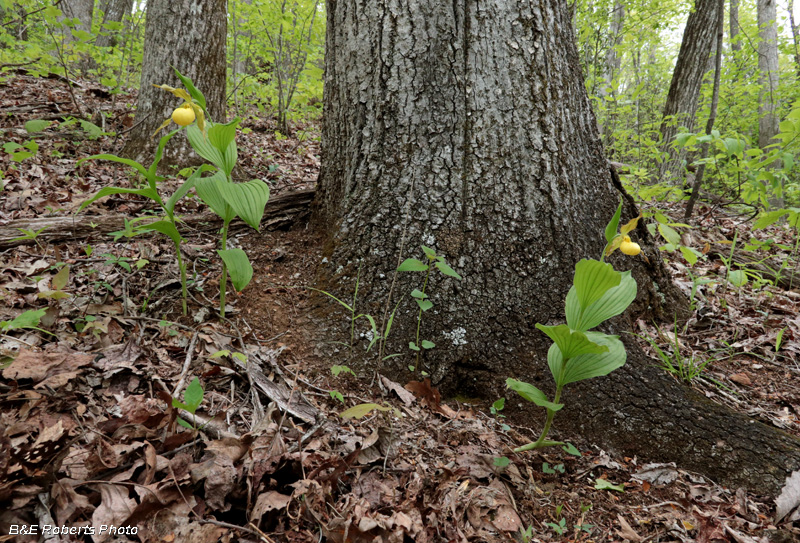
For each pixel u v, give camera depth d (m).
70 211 3.23
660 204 5.63
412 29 2.53
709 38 7.62
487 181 2.56
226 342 2.28
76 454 1.51
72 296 2.43
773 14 10.12
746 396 2.52
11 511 1.27
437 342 2.49
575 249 2.59
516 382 1.87
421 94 2.57
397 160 2.62
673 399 2.26
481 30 2.52
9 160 3.94
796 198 6.78
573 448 2.01
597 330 2.50
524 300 2.53
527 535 1.63
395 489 1.73
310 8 7.24
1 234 2.75
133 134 4.67
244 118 7.67
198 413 1.84
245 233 3.19
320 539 1.45
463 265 2.55
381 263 2.62
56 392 1.73
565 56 2.72
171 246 3.02
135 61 8.12
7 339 2.00
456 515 1.65
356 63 2.67
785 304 3.46
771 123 9.39
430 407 2.30
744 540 1.67
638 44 9.52
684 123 7.91
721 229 4.83
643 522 1.78
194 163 4.61
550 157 2.58
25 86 6.28
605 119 7.66
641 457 2.14
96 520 1.31
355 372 2.38
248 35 8.47
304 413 1.97
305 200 3.35
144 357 2.09
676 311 3.13
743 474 1.99
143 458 1.55
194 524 1.38
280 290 2.74
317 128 8.55
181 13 4.56
